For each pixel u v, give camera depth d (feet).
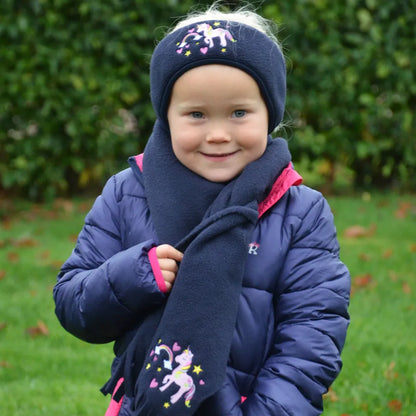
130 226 6.61
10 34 23.27
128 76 24.85
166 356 5.79
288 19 24.73
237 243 5.95
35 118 24.32
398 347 12.49
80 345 13.44
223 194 6.17
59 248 19.66
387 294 15.43
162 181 6.42
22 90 23.84
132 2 24.12
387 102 26.11
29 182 25.58
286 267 6.27
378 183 28.14
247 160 6.30
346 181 30.04
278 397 5.81
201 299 5.82
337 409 10.48
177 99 6.23
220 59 6.04
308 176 31.14
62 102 24.18
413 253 18.40
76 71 23.95
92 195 27.37
